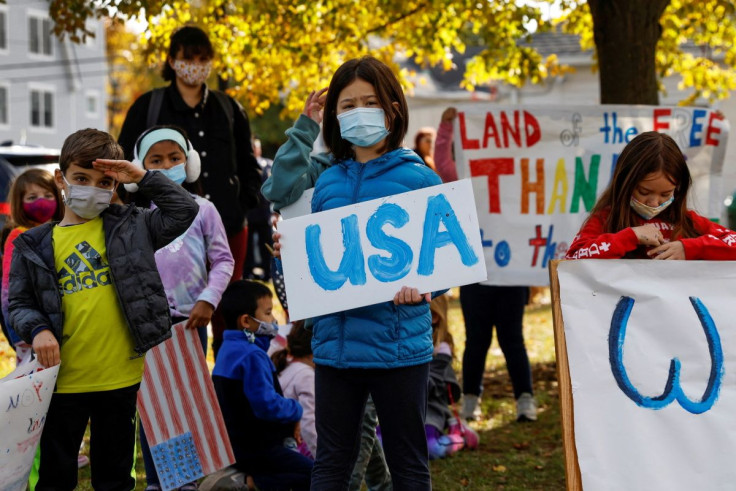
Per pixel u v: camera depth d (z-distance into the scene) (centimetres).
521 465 577
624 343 371
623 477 362
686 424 368
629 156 393
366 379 381
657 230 383
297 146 443
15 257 386
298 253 389
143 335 388
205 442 463
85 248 389
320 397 387
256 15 919
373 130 384
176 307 481
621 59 819
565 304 372
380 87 386
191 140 590
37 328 374
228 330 504
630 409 367
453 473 561
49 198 561
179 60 575
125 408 398
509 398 770
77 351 386
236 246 609
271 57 1011
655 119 710
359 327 378
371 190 392
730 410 370
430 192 383
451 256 377
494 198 698
